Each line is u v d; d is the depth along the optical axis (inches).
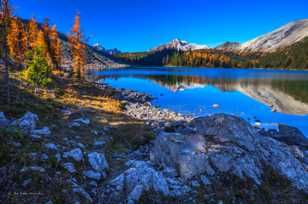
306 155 467.8
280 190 308.7
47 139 383.2
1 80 884.0
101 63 6156.5
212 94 1652.3
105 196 255.9
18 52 1766.7
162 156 360.5
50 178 243.4
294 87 1910.7
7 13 659.4
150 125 717.9
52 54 2021.4
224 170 315.9
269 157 374.9
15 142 301.1
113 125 657.6
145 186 269.7
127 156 429.4
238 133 395.9
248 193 286.7
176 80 2709.2
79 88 1414.9
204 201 268.2
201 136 393.1
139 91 1795.0
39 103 717.3
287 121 943.7
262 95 1566.2
